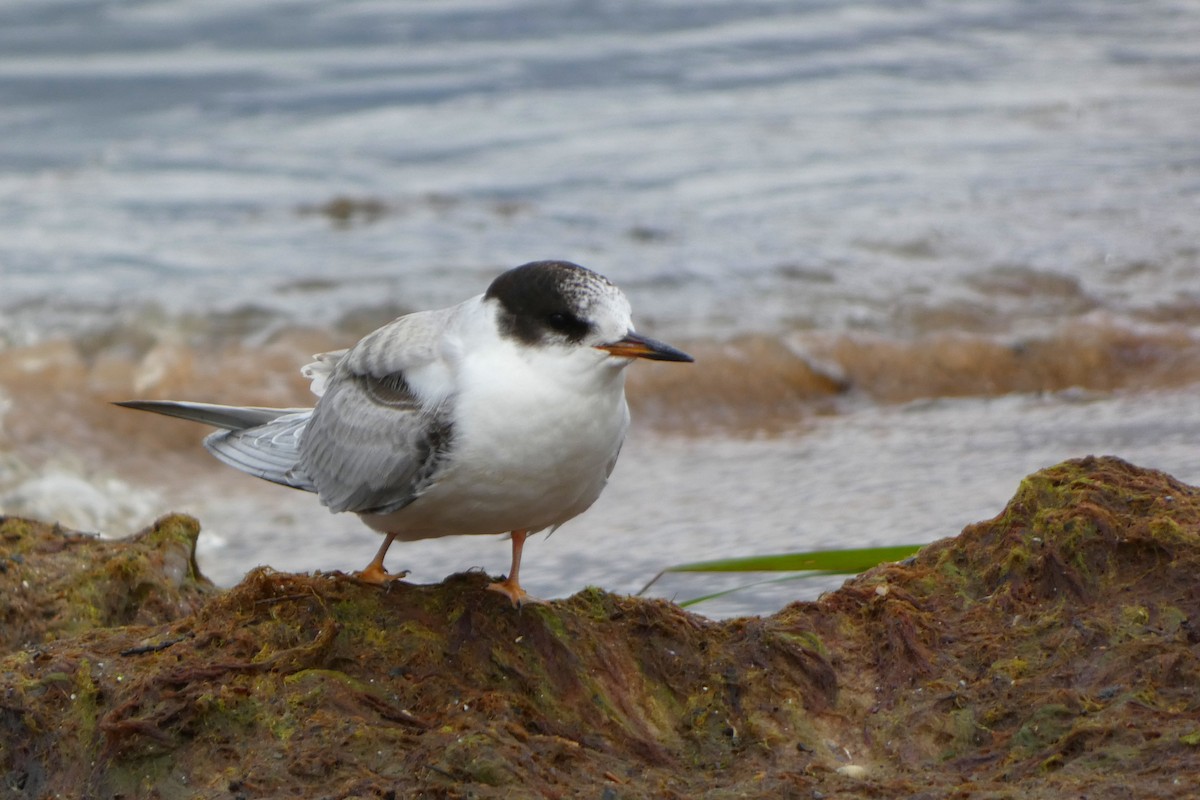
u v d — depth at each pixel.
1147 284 17.64
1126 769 5.90
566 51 28.36
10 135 24.06
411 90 26.14
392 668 6.78
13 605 8.36
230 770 6.20
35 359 16.17
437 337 7.27
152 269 18.55
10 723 6.73
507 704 6.52
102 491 13.66
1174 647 6.50
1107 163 21.95
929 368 16.08
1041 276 17.81
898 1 31.95
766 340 16.38
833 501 12.09
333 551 12.03
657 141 23.48
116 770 6.39
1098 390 15.41
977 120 24.23
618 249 19.08
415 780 5.98
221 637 6.93
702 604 9.65
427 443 6.96
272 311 17.33
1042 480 7.56
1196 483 11.18
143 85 26.48
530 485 6.93
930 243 18.89
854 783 6.07
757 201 20.73
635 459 14.04
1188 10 30.73
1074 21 30.23
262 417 8.42
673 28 29.86
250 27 29.75
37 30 29.47
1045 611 7.01
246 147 23.64
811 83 26.47
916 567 7.61
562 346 6.80
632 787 6.01
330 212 20.91
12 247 19.28
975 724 6.45
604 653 7.00
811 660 6.89
